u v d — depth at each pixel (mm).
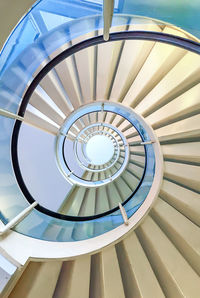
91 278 1486
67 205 3385
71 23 1250
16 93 1488
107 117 4309
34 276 1292
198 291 1408
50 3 901
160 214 1817
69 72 2189
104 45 1990
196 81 1751
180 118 1955
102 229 1819
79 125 4336
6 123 1458
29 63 1439
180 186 1872
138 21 1279
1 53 948
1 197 1348
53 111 2412
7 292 1054
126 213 1977
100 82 2336
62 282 1397
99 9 1016
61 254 1377
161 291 1455
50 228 1688
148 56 1945
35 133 3365
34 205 1707
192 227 1659
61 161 3717
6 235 1303
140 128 2535
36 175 3357
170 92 1936
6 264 1115
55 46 1586
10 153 1629
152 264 1589
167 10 948
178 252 1573
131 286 1503
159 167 1957
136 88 2217
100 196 3623
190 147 1827
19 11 689
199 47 1204
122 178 3879
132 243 1656
